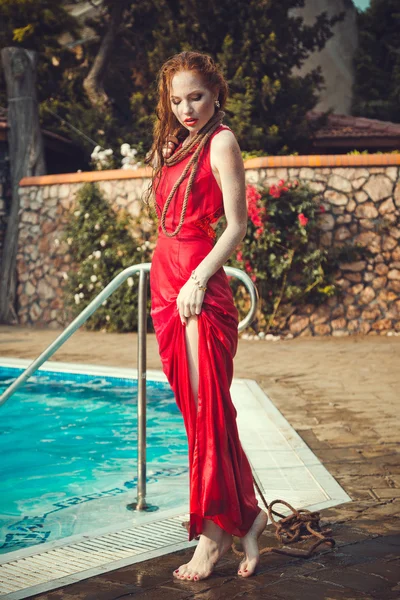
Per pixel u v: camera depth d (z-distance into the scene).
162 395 6.79
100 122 16.95
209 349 2.45
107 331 12.50
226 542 2.53
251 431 4.87
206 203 2.50
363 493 3.47
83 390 7.07
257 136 15.09
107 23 18.05
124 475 4.30
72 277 13.14
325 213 11.48
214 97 2.50
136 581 2.43
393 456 4.27
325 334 11.51
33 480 4.23
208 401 2.44
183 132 2.63
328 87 21.88
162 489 3.97
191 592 2.33
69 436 5.37
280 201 11.27
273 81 15.77
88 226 12.77
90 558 2.65
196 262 2.51
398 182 11.55
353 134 16.31
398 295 11.60
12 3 16.64
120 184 12.78
